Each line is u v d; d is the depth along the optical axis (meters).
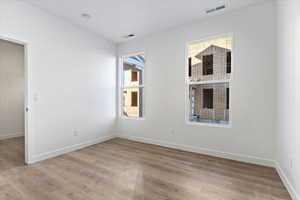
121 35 3.87
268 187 1.96
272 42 2.47
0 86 4.13
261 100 2.58
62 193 1.83
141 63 4.14
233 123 2.82
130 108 4.40
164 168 2.49
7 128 4.23
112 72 4.29
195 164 2.64
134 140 4.12
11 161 2.71
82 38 3.50
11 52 4.31
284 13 2.08
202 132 3.14
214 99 3.12
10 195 1.78
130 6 2.67
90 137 3.71
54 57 2.97
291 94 1.81
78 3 2.59
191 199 1.74
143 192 1.86
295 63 1.71
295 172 1.69
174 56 3.47
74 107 3.35
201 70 3.24
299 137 1.60
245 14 2.69
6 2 2.33
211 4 2.60
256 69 2.61
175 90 3.46
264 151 2.56
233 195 1.81
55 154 2.99
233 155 2.82
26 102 2.60
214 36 2.99
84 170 2.41
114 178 2.18
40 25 2.75
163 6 2.66
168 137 3.57
